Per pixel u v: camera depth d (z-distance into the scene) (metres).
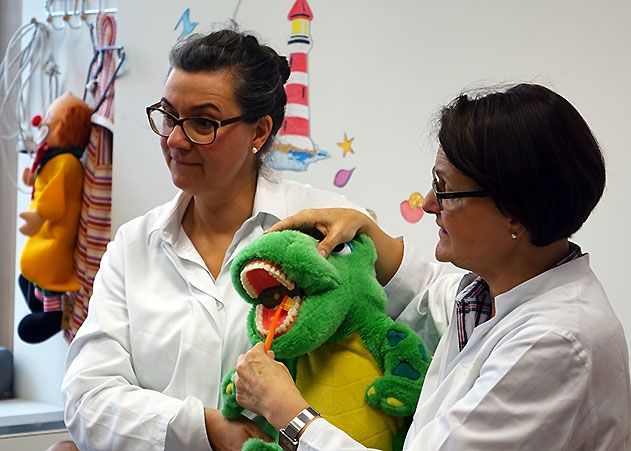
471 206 1.14
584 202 1.12
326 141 2.29
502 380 1.08
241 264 1.33
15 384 2.99
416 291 1.58
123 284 1.61
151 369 1.54
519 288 1.17
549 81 2.03
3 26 3.07
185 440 1.43
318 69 2.29
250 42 1.51
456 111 1.15
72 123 2.59
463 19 2.12
